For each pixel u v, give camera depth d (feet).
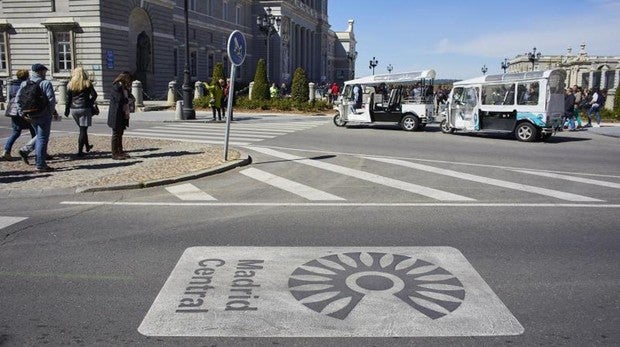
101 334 13.32
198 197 29.63
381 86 74.84
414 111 72.33
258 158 44.50
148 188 31.96
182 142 52.19
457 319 14.11
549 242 21.26
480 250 20.07
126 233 22.22
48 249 20.08
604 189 33.14
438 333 13.33
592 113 89.76
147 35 138.82
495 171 39.83
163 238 21.52
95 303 15.16
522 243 21.07
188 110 85.25
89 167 37.06
